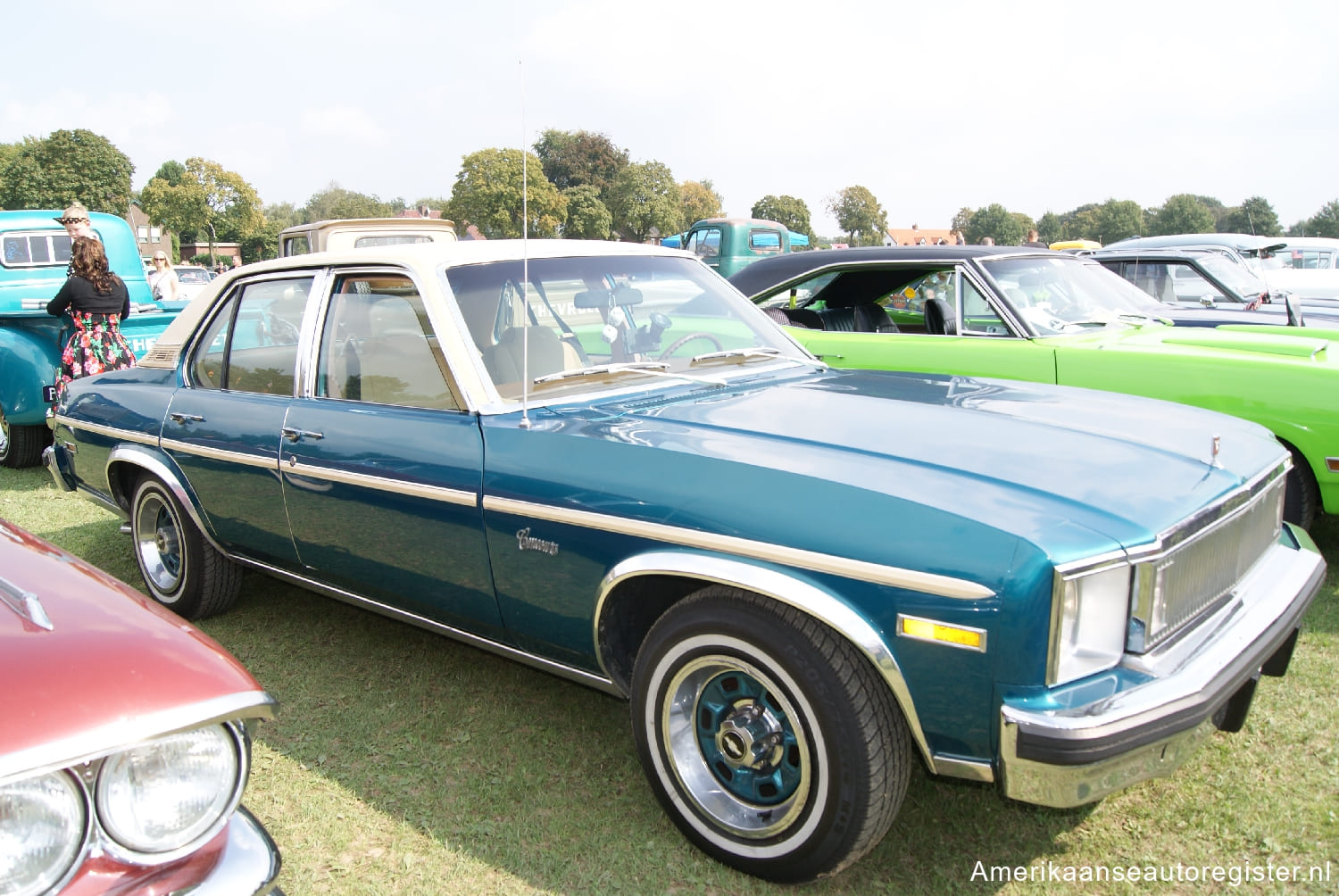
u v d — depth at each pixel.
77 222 6.30
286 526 3.22
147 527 4.03
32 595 1.59
